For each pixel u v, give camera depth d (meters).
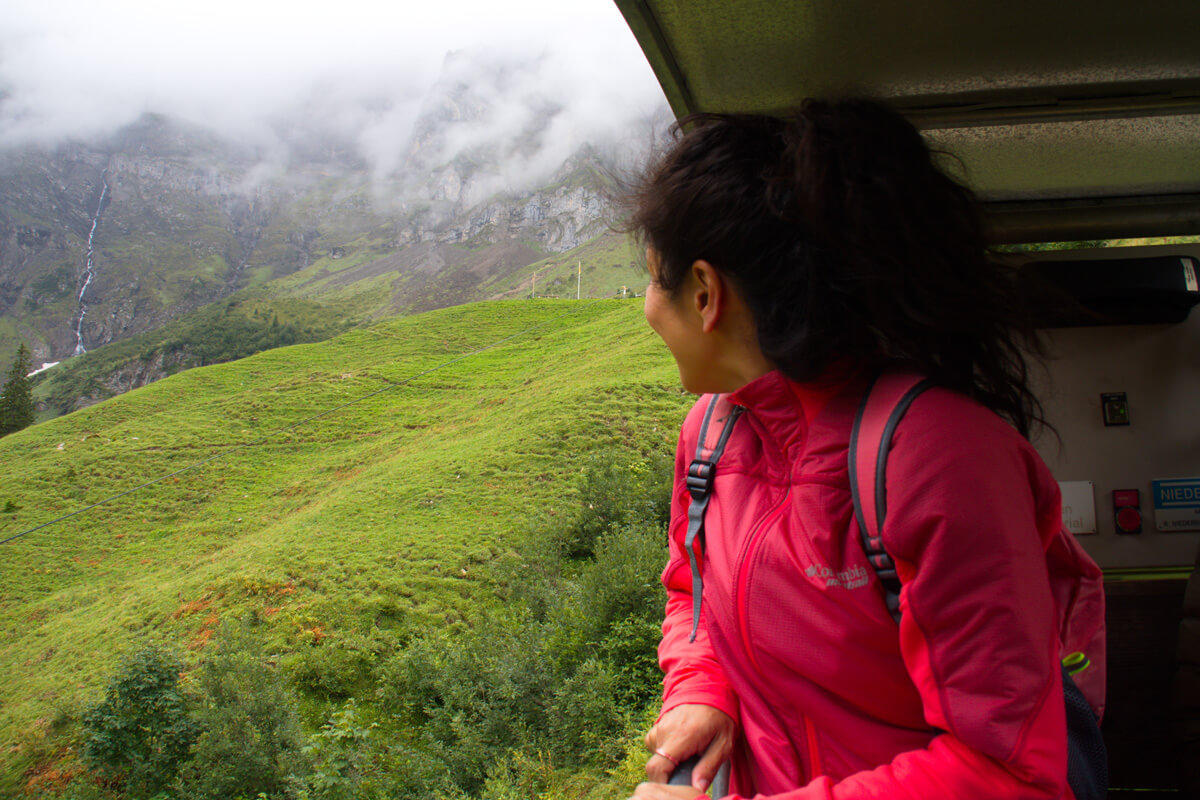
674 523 1.34
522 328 80.00
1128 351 2.26
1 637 34.59
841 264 0.92
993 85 1.73
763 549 1.02
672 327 1.12
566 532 28.70
